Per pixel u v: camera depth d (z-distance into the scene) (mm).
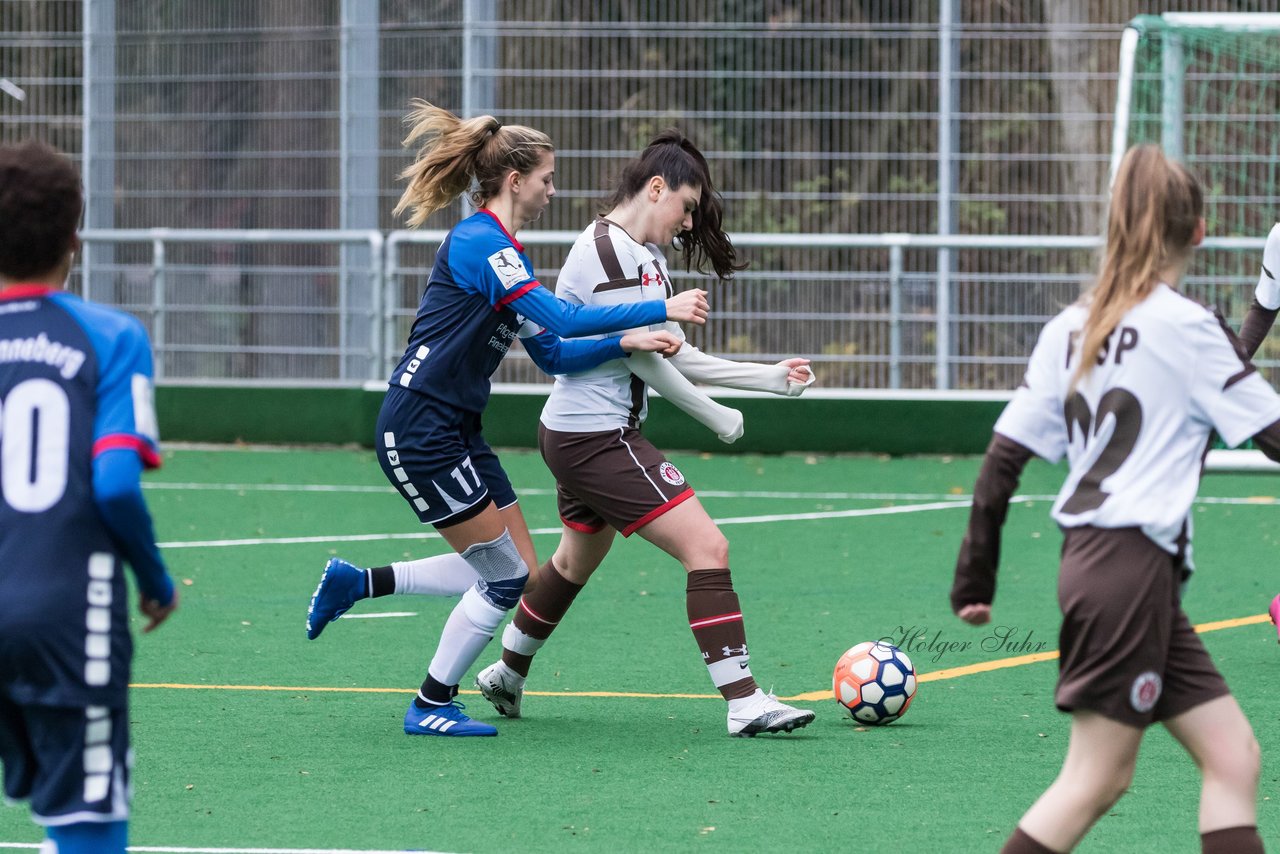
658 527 19297
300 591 30016
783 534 36969
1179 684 11789
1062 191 48625
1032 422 11820
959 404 50156
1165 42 42094
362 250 51719
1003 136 48625
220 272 52281
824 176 49250
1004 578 31609
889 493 43625
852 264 49781
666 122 49312
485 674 20500
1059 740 19344
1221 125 48625
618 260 19312
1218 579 31578
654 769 18000
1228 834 11570
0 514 10625
